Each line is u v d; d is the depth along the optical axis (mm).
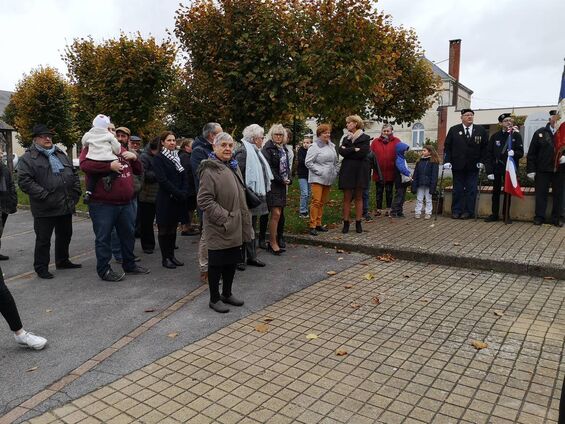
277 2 9508
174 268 6508
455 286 5516
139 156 7539
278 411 3064
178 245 7957
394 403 3131
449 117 41156
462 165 9078
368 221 9281
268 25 9055
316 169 7738
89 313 4816
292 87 9273
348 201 7973
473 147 9031
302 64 9438
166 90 15945
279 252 7066
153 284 5777
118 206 5922
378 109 19812
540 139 8156
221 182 4652
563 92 7387
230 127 10312
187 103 17375
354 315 4695
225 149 4742
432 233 7879
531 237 7344
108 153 5707
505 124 8523
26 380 3477
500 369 3559
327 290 5457
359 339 4137
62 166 6223
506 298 5078
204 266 5793
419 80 19547
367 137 7805
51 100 20781
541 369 3543
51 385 3408
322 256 6945
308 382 3424
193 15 9641
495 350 3869
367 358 3781
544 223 8469
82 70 17062
